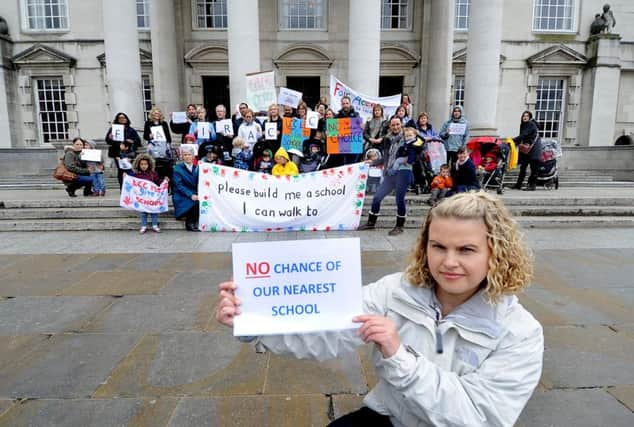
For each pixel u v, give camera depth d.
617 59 19.53
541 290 4.82
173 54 17.61
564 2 19.83
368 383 2.97
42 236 7.67
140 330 3.80
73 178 9.70
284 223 7.91
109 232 7.98
